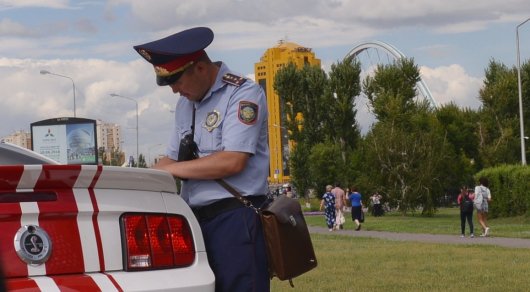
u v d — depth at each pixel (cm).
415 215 5466
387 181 5359
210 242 455
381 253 1764
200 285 407
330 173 7381
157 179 405
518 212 3828
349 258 1630
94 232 382
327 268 1400
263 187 468
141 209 399
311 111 7675
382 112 6581
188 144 472
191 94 468
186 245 414
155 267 398
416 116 6712
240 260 450
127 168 391
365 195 5444
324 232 3181
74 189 381
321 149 7381
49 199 374
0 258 229
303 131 7725
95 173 380
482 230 2905
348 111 7400
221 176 452
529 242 2206
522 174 3800
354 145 7394
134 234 394
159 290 389
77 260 375
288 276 451
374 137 5469
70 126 3156
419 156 5300
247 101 461
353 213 3384
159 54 454
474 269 1380
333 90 7456
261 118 465
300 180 7694
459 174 6544
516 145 7650
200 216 462
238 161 451
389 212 5881
